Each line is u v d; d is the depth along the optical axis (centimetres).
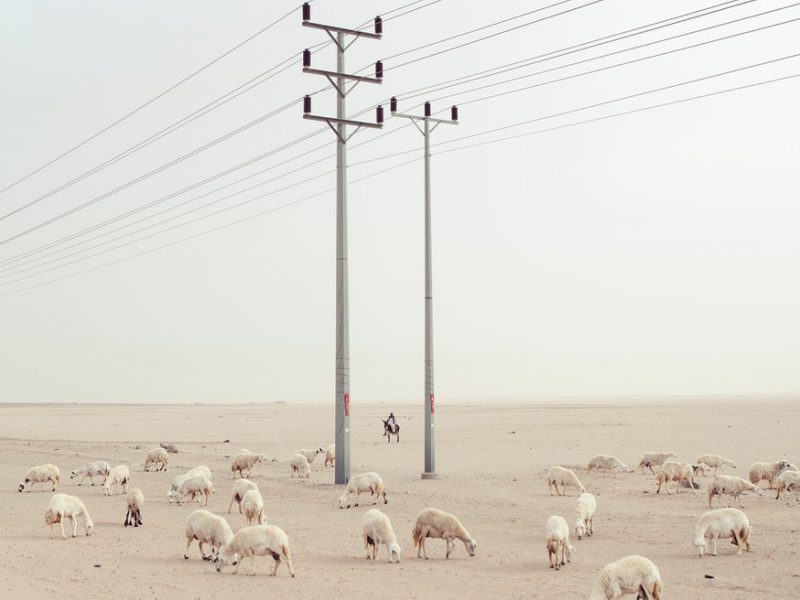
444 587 2078
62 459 5738
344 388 4316
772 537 2681
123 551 2580
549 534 2306
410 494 3803
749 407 13800
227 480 4475
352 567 2330
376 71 4622
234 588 2066
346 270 4422
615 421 9619
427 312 4544
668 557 2422
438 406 19288
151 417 13862
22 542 2731
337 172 4519
